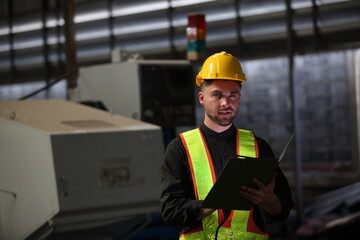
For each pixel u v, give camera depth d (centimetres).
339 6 801
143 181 391
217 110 233
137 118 533
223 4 895
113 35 1001
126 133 389
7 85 1158
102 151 374
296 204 823
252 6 871
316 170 959
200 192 237
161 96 541
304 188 938
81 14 1031
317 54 888
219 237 239
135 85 533
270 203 222
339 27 804
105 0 1003
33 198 368
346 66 941
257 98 1015
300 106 986
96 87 568
